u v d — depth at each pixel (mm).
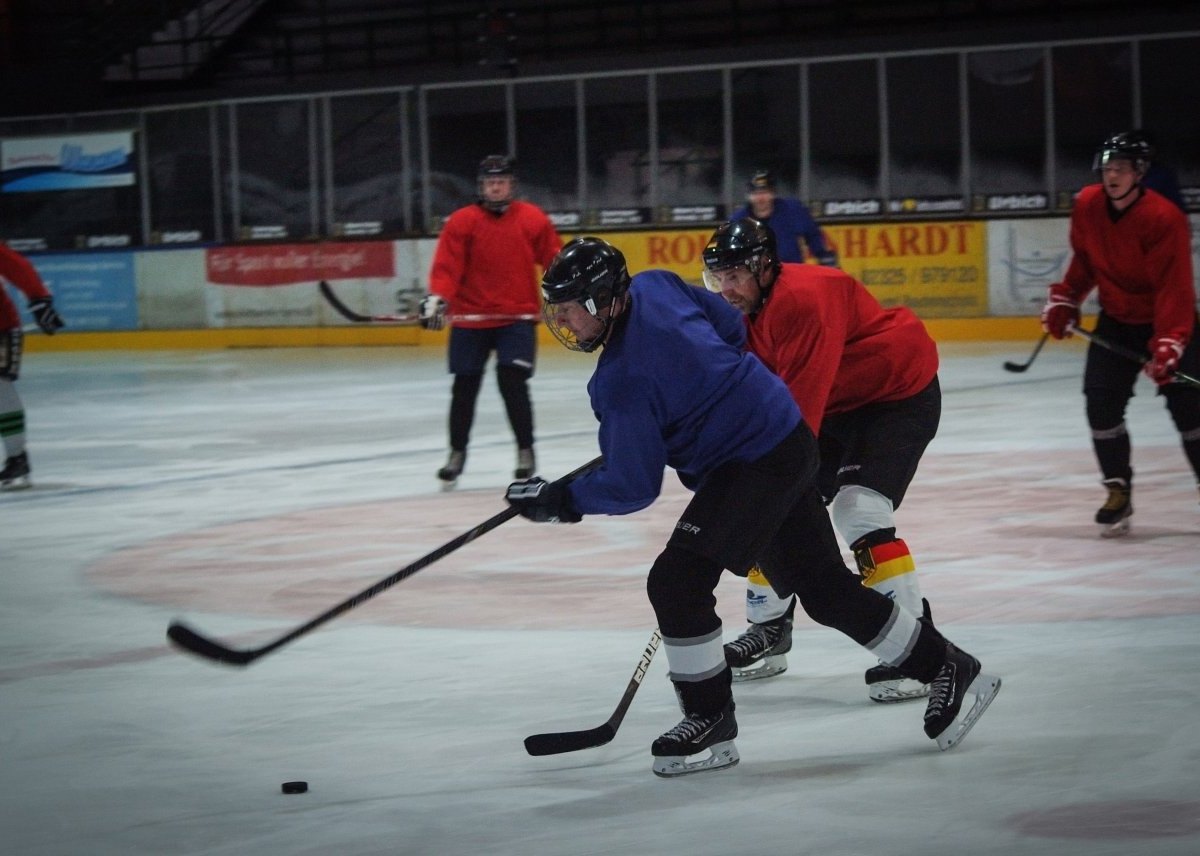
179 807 4844
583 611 7547
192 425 16844
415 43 30422
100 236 29625
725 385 4812
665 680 6238
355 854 4375
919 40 25625
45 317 12453
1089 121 25062
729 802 4746
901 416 6176
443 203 27875
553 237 12031
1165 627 6840
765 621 6223
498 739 5508
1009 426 14547
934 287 25625
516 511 4949
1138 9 26188
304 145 28422
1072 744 5199
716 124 26688
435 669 6520
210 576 8703
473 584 8266
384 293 27984
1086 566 8227
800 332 5754
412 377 21969
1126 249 8688
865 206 26094
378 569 8758
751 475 4879
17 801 4941
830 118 26172
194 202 29141
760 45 26578
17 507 11531
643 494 4809
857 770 5020
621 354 4723
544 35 30016
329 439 15297
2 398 12430
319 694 6188
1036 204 25344
